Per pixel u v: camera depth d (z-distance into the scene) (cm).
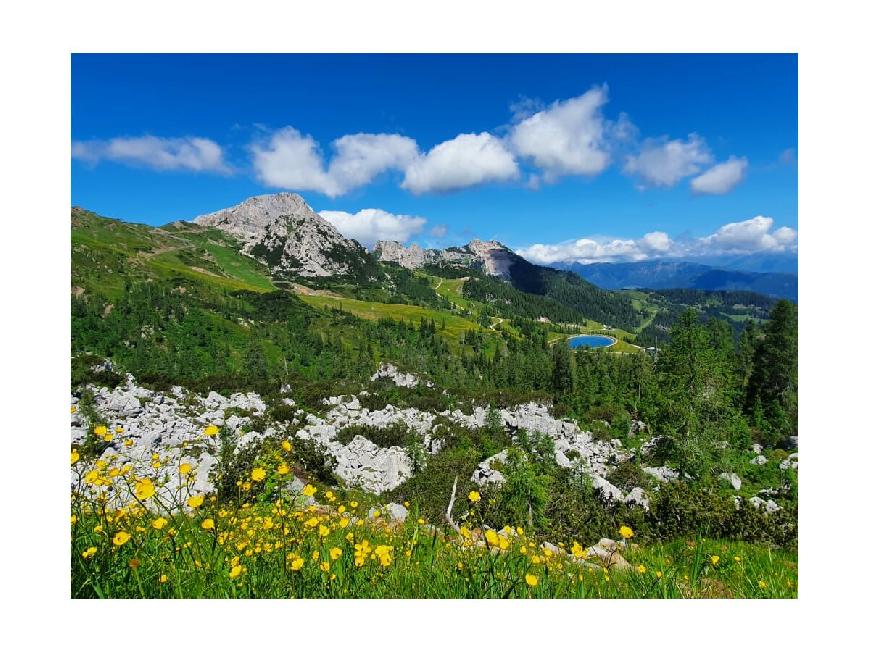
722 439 3722
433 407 6016
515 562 415
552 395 7700
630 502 2380
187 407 4138
